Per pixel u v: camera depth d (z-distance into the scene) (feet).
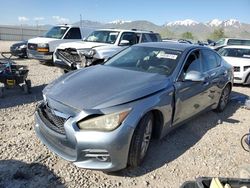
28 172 11.86
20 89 24.54
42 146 14.12
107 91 12.26
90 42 33.94
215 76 19.12
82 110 11.18
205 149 15.38
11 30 124.26
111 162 11.28
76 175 11.93
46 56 39.45
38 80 29.76
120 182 11.72
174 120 14.82
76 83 13.26
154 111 13.10
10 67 22.40
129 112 11.50
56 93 12.57
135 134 11.83
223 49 39.04
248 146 15.53
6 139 14.73
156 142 15.57
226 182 7.33
